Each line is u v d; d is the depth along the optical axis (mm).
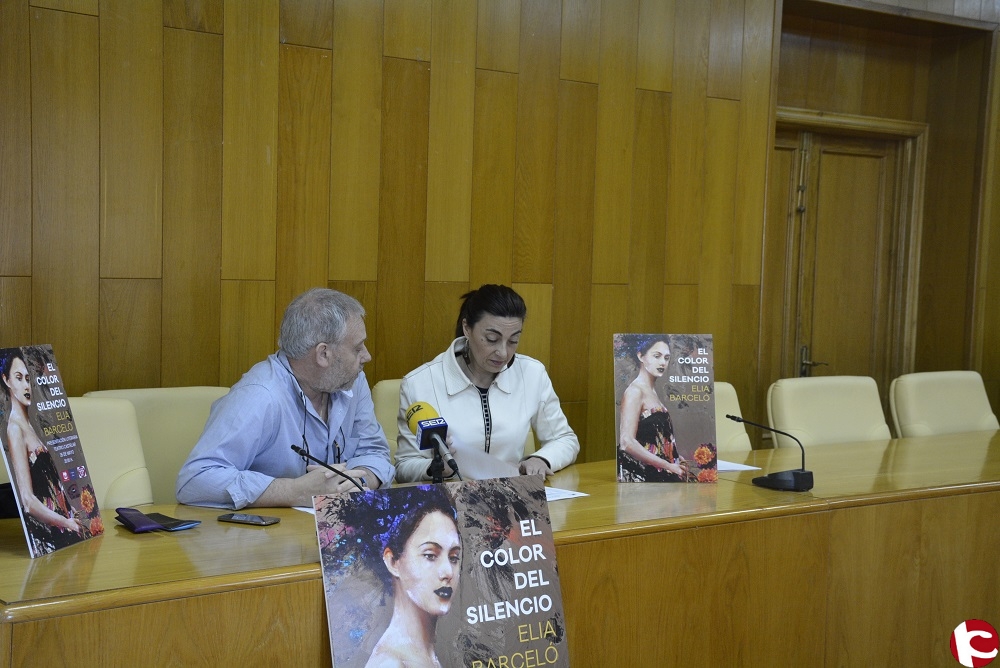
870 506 2459
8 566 1673
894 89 5293
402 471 2727
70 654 1480
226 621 1605
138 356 3344
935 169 5371
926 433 3977
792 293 5203
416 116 3797
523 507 1875
